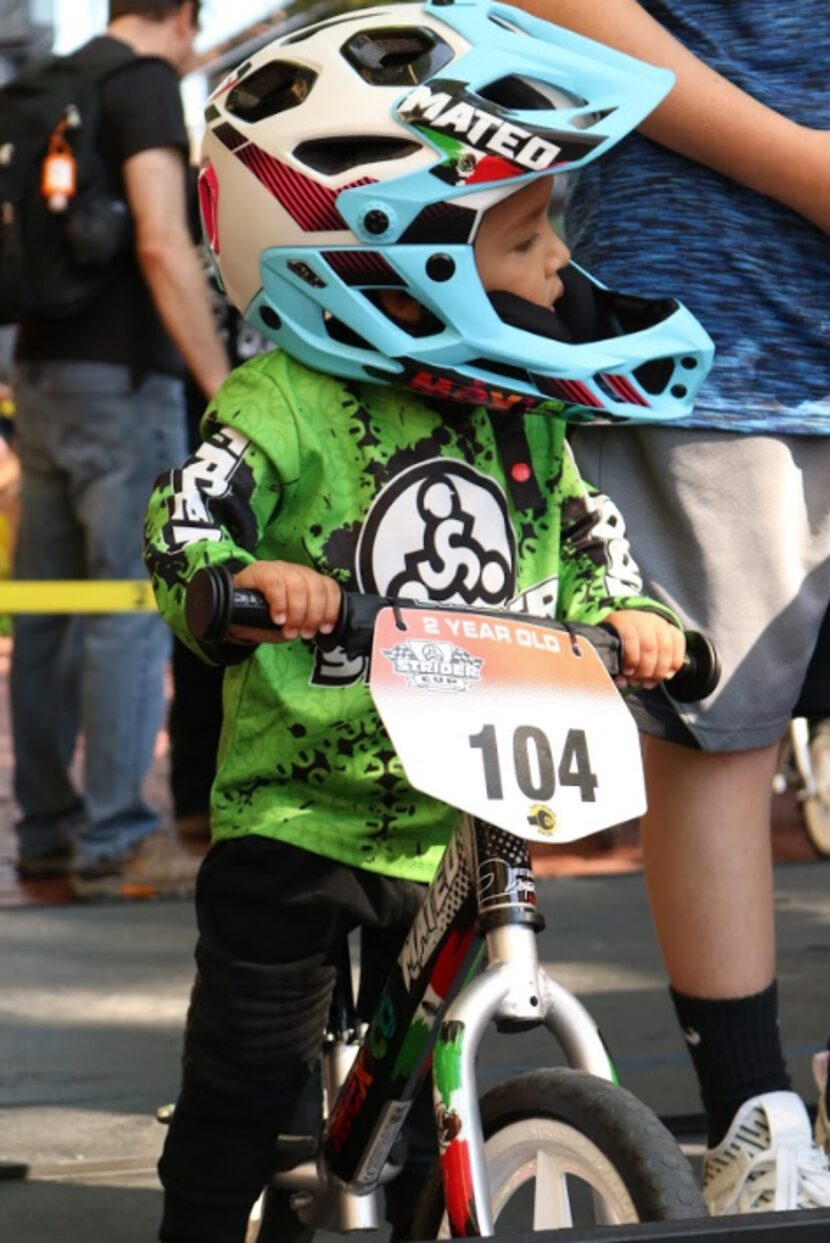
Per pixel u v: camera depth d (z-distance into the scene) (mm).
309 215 4492
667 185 5742
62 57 11328
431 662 4148
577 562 5008
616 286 5797
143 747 11852
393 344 4438
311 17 26484
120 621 11609
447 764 4082
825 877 12117
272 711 4727
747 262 5688
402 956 4613
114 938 10391
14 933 10539
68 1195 6590
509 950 4156
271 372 4730
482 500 4832
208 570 4082
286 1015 4844
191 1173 4953
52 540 11844
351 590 4707
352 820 4766
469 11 4633
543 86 4555
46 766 12203
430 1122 5148
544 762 4172
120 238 11094
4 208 11172
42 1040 8398
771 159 5547
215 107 4750
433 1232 4508
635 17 5617
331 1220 4930
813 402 5723
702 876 5781
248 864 4781
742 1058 5773
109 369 11328
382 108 4453
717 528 5699
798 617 5742
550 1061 8055
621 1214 3992
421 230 4383
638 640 4445
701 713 5676
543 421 4984
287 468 4672
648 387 4883
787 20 5723
